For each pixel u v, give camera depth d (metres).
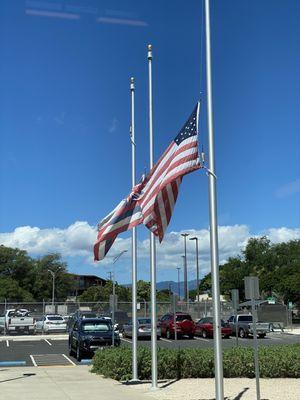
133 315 14.66
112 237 13.05
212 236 10.02
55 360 22.78
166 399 11.40
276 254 76.69
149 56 14.38
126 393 12.38
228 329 36.50
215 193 10.12
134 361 14.40
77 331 23.39
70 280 114.25
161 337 37.59
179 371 14.95
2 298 92.69
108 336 22.39
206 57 10.41
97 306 49.44
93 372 17.09
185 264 65.12
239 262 76.94
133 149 15.65
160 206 11.33
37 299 108.88
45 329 40.75
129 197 12.98
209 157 10.20
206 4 10.47
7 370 18.52
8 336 39.09
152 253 13.66
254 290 10.90
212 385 13.45
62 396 12.05
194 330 36.94
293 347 16.27
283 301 60.22
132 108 15.80
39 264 111.19
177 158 10.82
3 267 106.62
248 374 14.98
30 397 11.96
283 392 12.20
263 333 36.31
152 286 13.52
